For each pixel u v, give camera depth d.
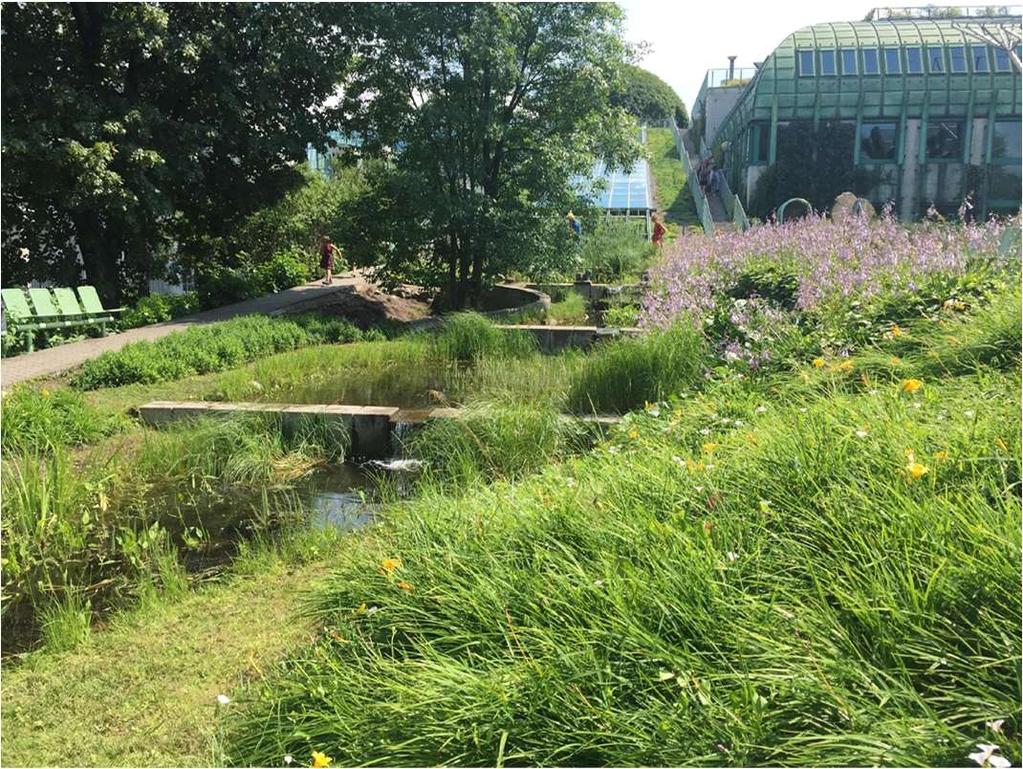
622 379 7.98
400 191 16.59
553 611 2.96
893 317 6.67
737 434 4.46
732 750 2.28
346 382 10.39
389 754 2.62
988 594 2.56
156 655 3.76
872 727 2.20
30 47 17.05
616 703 2.56
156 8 16.41
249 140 18.78
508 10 16.11
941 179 30.88
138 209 17.86
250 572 4.80
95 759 2.99
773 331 7.21
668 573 2.91
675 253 15.34
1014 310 5.46
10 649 4.06
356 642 3.30
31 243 19.27
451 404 8.95
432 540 3.91
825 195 30.86
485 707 2.63
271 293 20.12
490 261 17.36
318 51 19.12
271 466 7.29
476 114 16.44
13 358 11.92
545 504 3.87
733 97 45.31
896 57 30.69
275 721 2.97
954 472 3.25
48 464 6.49
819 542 3.08
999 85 30.20
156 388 9.99
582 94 16.80
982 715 2.23
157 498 6.49
